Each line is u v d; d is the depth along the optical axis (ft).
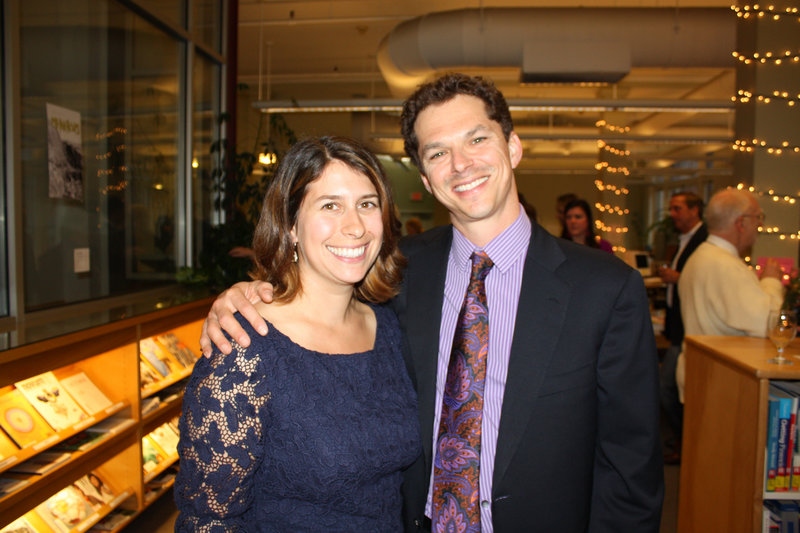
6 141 8.15
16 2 8.16
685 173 39.19
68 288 9.55
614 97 27.71
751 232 8.71
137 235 11.66
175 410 10.03
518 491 3.71
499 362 3.95
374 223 3.90
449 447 3.89
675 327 11.14
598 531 3.89
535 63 15.56
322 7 21.39
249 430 3.36
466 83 3.95
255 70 29.01
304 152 3.84
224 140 14.28
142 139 11.80
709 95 24.27
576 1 20.35
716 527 6.76
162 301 10.34
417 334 4.28
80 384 8.09
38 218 8.83
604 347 3.79
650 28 15.34
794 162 13.23
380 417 3.80
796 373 5.69
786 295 7.70
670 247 23.41
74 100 9.66
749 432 6.03
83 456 7.50
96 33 10.21
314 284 3.95
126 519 8.50
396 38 17.58
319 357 3.71
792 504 5.85
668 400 11.21
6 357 6.07
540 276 3.96
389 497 3.84
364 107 19.62
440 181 4.00
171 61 12.87
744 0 13.74
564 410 3.74
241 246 13.74
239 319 3.63
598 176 33.50
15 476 6.70
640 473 3.77
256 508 3.59
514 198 4.16
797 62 13.15
